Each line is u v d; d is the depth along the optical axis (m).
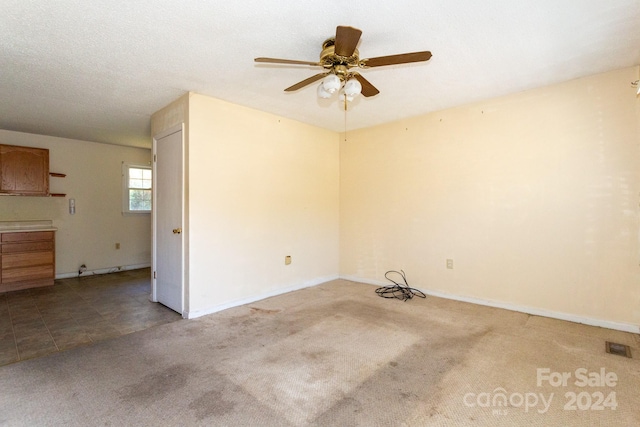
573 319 3.03
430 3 1.82
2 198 4.66
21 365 2.26
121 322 3.11
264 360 2.32
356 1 1.79
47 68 2.62
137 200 6.01
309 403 1.81
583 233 2.97
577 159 2.99
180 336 2.75
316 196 4.61
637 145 2.72
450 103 3.59
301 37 2.18
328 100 3.46
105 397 1.87
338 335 2.76
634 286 2.75
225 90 3.14
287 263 4.19
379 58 2.00
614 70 2.78
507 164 3.38
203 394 1.90
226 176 3.49
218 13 1.90
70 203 5.22
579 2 1.82
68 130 4.64
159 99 3.38
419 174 4.07
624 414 1.71
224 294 3.48
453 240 3.79
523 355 2.36
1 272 4.23
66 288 4.48
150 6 1.82
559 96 3.06
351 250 4.85
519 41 2.26
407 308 3.48
